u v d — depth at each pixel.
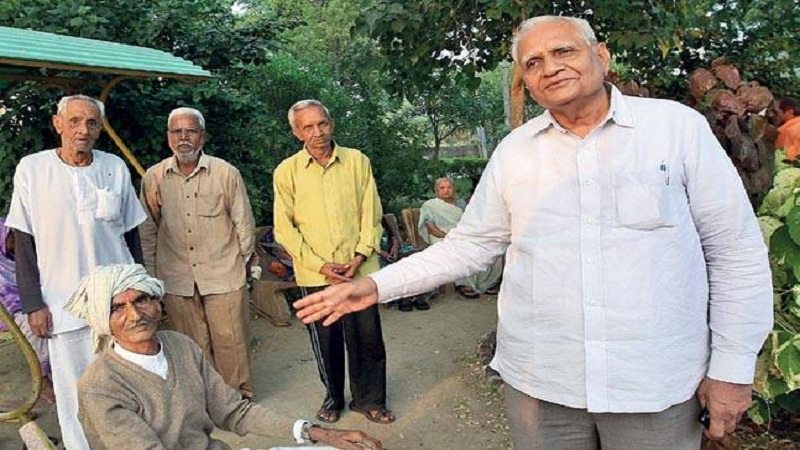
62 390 3.06
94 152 3.27
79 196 3.05
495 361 1.90
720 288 1.63
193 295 3.87
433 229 6.53
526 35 1.64
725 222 1.58
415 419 3.80
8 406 4.02
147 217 3.69
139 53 4.01
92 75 4.70
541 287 1.67
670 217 1.56
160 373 2.17
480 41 4.60
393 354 4.89
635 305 1.57
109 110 5.21
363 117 8.75
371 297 1.85
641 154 1.58
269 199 6.90
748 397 1.66
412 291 1.88
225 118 6.06
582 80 1.57
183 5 5.74
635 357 1.59
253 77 7.21
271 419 2.29
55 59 3.01
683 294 1.59
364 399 3.78
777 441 3.20
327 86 8.49
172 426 2.16
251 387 4.07
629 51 4.35
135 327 2.10
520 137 1.74
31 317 2.98
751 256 1.59
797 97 4.32
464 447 3.46
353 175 3.55
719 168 1.58
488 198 1.82
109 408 2.04
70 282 3.03
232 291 3.88
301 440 2.24
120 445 2.02
